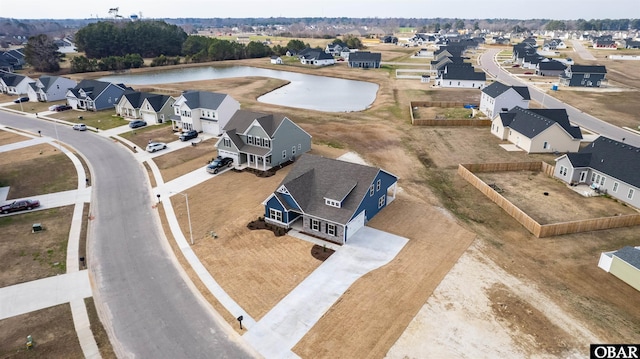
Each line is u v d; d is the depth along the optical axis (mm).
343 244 35000
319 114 80750
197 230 37562
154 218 39938
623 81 115188
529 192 46062
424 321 26188
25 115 81562
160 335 25375
